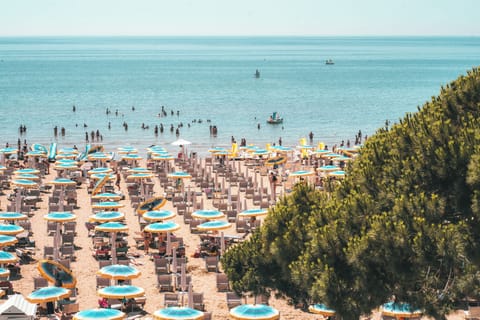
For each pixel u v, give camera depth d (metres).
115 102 170.62
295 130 121.62
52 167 74.00
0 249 41.62
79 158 73.19
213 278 37.62
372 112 153.38
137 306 32.56
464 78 24.66
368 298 22.05
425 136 22.67
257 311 28.50
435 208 21.30
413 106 167.25
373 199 23.05
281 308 33.47
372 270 21.91
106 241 43.59
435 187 22.22
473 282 20.80
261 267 25.97
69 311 30.78
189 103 169.62
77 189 62.03
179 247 41.22
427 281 21.45
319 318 32.16
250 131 119.75
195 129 121.25
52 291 30.45
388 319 29.88
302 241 24.22
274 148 80.25
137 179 63.09
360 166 24.48
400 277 21.16
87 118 136.88
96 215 44.75
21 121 131.38
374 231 21.27
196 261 40.62
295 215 25.58
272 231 25.67
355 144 100.19
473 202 20.94
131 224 49.09
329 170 63.16
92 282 36.69
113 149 97.56
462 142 21.64
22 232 42.03
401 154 23.36
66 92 199.25
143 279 37.38
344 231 22.45
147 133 115.69
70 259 40.41
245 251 26.36
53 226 45.88
